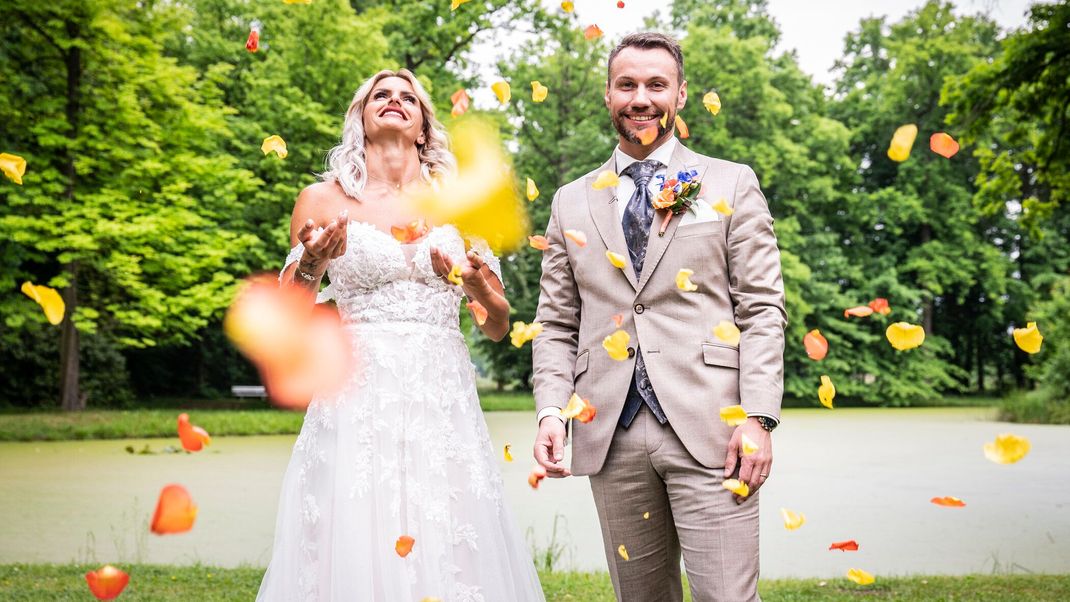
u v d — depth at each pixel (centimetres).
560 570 450
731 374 217
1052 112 819
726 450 212
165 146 1423
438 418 240
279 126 1631
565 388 231
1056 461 919
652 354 218
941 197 2598
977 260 2589
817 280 2448
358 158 254
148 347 2300
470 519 238
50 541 507
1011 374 3181
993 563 463
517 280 2316
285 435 1201
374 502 225
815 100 2656
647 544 226
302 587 224
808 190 2408
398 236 218
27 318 1438
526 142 2391
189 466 848
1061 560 470
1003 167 904
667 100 225
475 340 2797
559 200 244
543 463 219
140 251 1344
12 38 1392
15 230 1273
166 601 354
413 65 1967
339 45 1617
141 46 1355
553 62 2359
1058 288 1686
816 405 2391
